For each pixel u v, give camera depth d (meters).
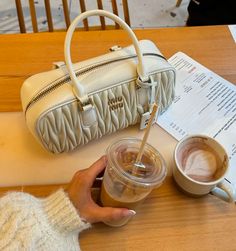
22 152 0.72
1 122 0.76
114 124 0.72
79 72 0.66
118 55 0.69
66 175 0.70
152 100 0.72
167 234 0.63
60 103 0.63
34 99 0.64
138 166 0.58
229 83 0.85
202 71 0.87
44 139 0.67
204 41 0.93
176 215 0.65
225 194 0.65
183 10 2.11
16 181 0.68
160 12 2.09
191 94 0.83
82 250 0.60
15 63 0.85
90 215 0.60
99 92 0.66
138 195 0.59
